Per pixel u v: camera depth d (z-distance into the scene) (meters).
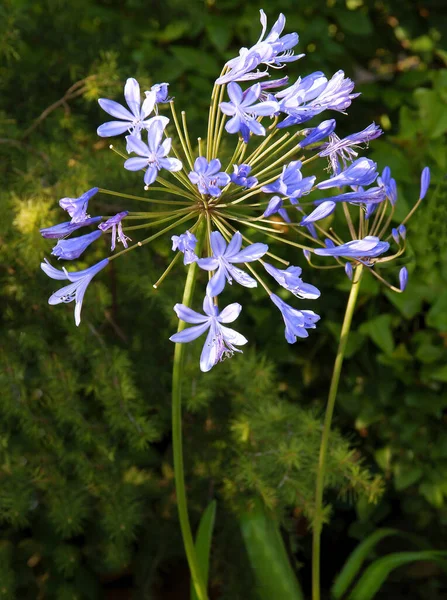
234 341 0.73
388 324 1.21
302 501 1.08
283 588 1.05
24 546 1.15
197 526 1.23
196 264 0.79
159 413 1.20
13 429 1.15
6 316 1.13
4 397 1.07
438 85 1.26
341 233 1.19
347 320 0.94
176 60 1.28
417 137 1.23
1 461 1.09
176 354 0.84
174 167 0.70
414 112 1.28
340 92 0.74
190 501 1.19
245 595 1.16
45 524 1.17
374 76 1.52
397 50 1.51
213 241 0.69
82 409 1.10
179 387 0.85
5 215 1.07
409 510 1.31
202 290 1.21
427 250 1.17
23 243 1.04
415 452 1.26
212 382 1.14
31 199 1.05
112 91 1.16
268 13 1.33
